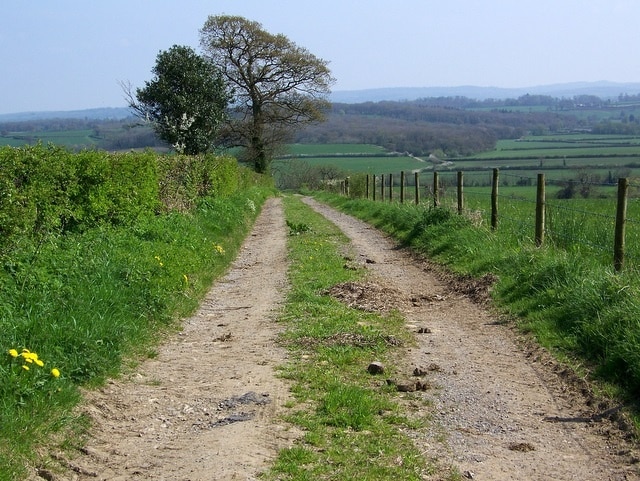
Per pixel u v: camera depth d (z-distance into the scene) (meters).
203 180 23.48
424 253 15.90
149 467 5.26
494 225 15.67
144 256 11.05
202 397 6.85
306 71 58.12
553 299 9.62
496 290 11.06
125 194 13.74
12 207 8.25
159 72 37.62
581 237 12.45
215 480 5.00
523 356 8.34
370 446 5.64
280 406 6.52
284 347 8.58
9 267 8.36
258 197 38.53
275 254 16.92
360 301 10.98
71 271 9.10
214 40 56.44
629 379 6.94
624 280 8.91
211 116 37.75
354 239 19.67
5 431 5.19
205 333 9.53
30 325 6.98
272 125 60.38
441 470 5.29
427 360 8.15
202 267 13.14
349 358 8.06
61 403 5.95
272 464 5.26
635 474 5.32
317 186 70.06
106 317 8.19
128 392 6.92
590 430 6.20
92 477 5.09
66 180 10.88
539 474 5.30
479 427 6.21
